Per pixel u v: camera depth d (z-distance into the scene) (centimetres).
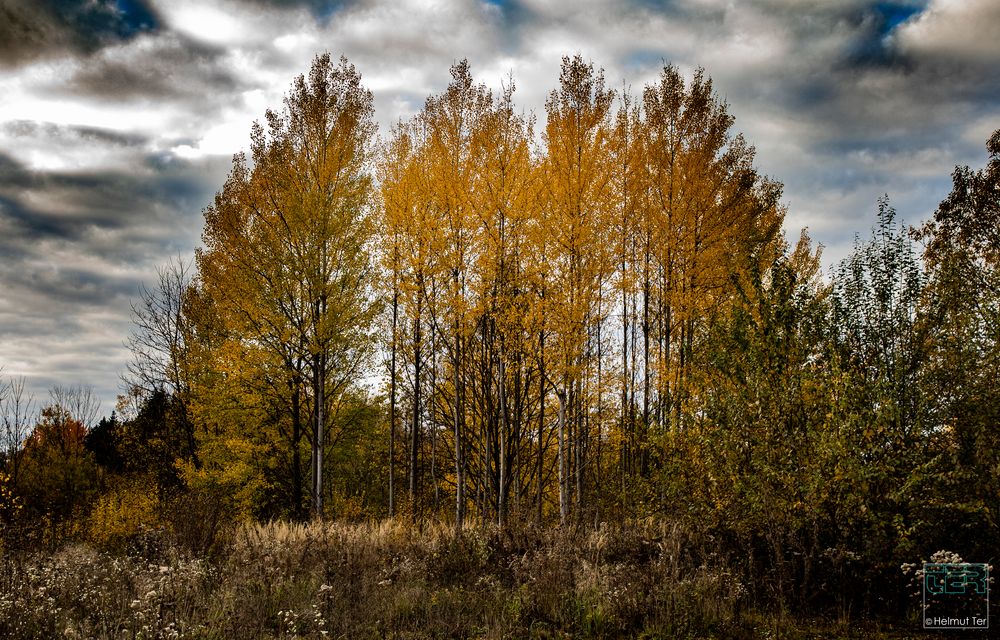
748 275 1063
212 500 1202
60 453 2594
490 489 1398
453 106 1343
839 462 740
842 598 740
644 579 755
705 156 1405
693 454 916
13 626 625
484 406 1502
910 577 737
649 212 1391
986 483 732
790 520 784
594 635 664
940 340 812
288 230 1518
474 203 1253
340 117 1517
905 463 755
